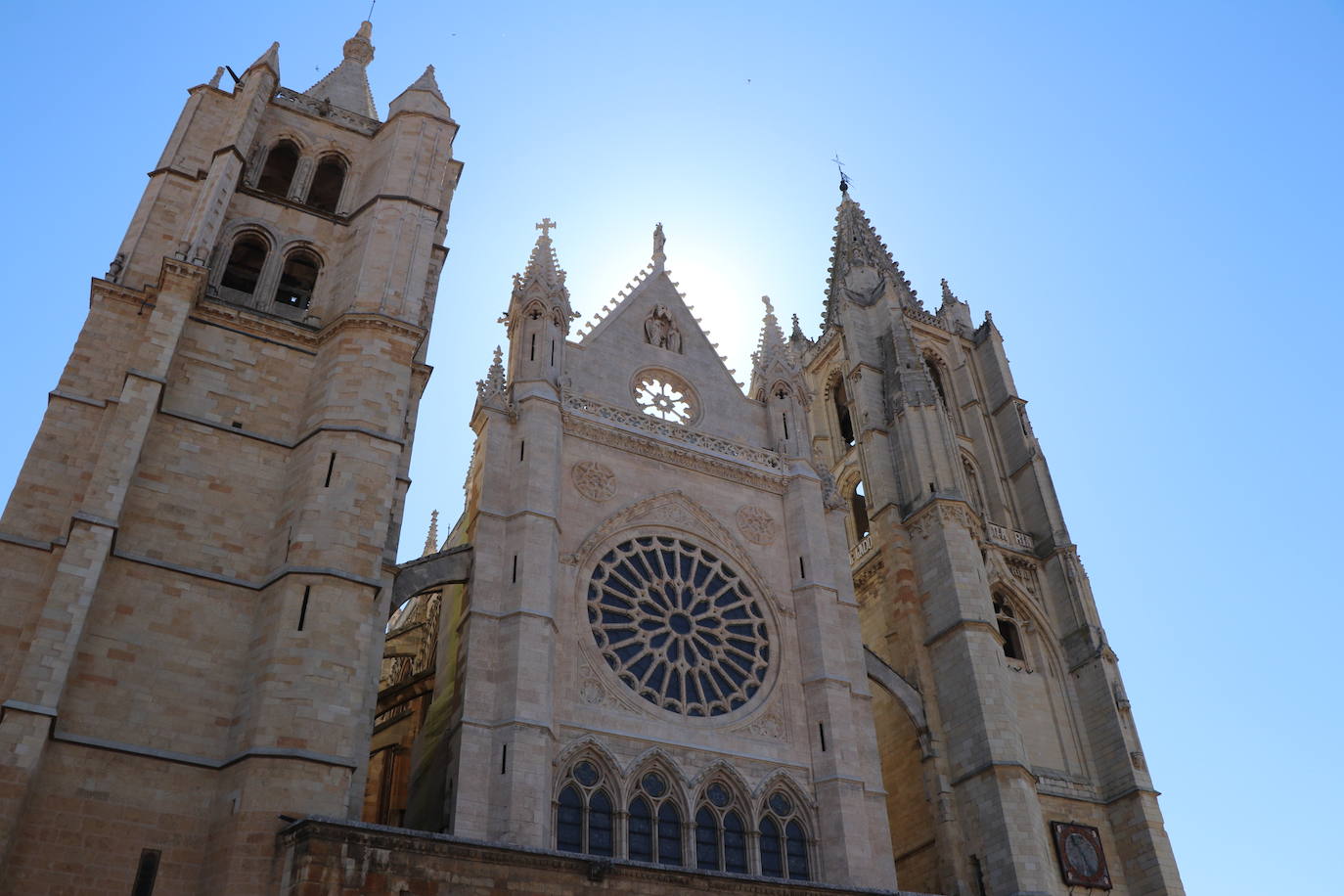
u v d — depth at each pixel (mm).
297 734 30578
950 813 45500
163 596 33125
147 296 40531
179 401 37531
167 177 45250
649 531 44781
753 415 52812
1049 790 48812
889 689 48500
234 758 30453
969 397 67750
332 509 35531
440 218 51344
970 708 47219
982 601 50625
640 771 37875
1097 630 54844
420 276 44188
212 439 37219
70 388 37344
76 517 32094
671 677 41312
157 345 37156
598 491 44375
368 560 35031
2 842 26531
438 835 28484
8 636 31531
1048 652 55375
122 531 33656
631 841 36375
